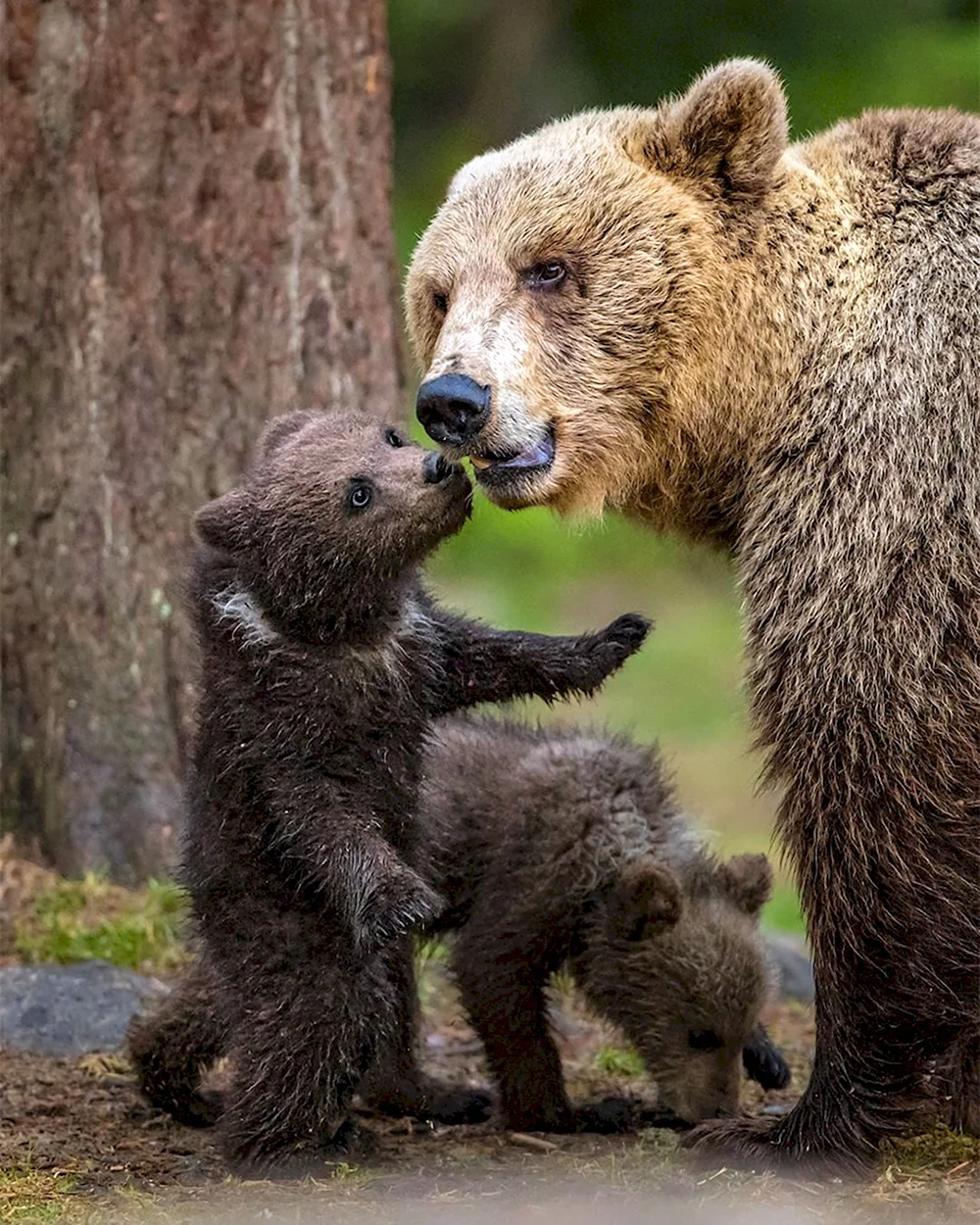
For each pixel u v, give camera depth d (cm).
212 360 1427
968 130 1055
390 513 979
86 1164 1018
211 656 1010
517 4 3300
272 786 980
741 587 1055
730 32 3148
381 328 1484
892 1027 994
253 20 1410
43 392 1433
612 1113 1131
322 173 1443
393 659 1011
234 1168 1001
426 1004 1405
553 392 1035
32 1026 1221
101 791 1438
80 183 1405
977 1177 975
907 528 982
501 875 1164
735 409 1050
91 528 1430
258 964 990
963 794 973
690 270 1038
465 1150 1067
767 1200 945
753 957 1155
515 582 2977
